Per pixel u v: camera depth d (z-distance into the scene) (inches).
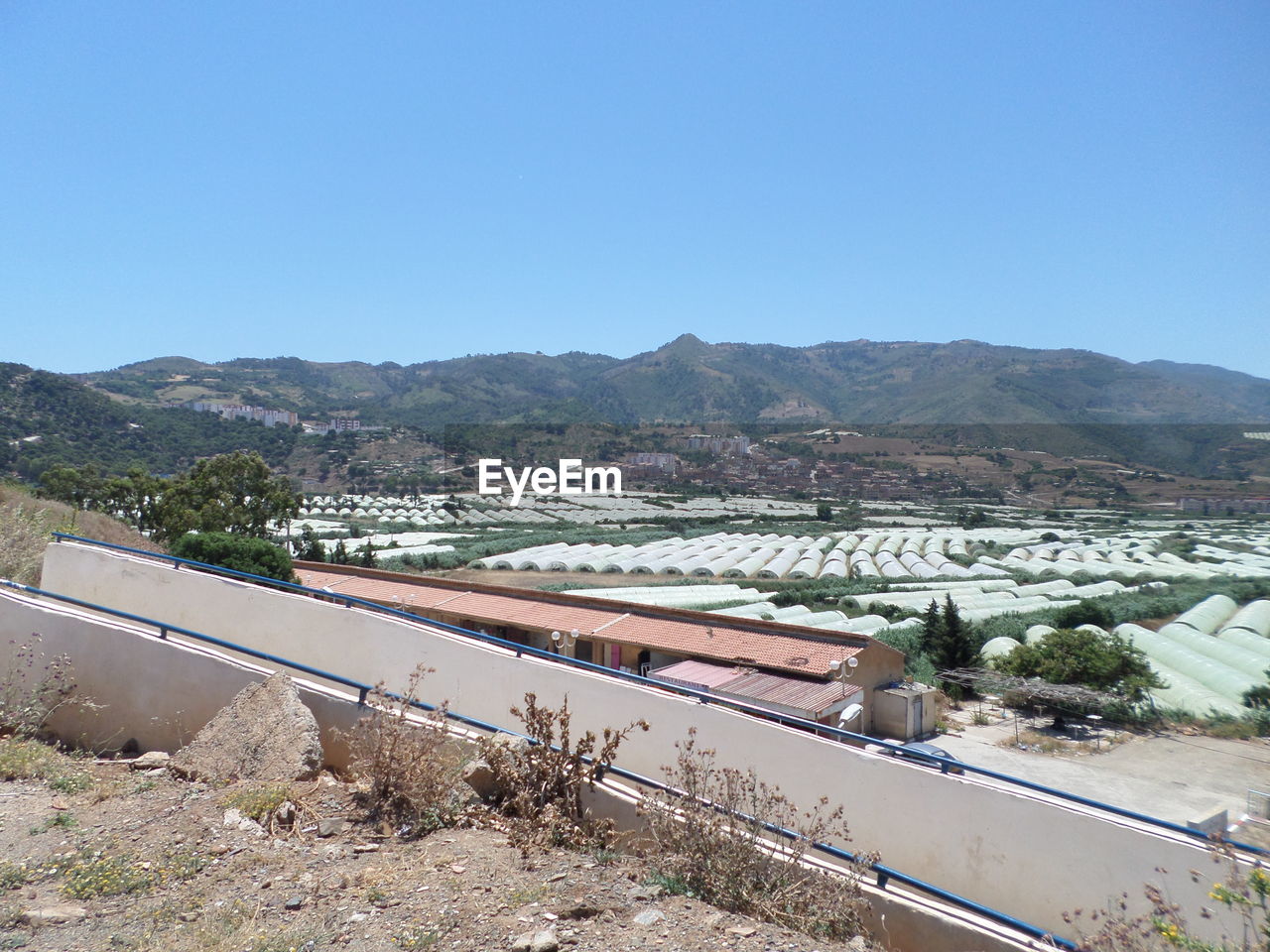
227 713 250.1
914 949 194.1
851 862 212.5
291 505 1581.0
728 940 155.9
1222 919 193.8
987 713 695.1
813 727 276.1
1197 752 498.6
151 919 152.5
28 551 468.1
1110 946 175.3
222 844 186.5
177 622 407.8
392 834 200.7
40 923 147.9
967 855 237.8
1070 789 448.8
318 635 370.3
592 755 245.8
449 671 335.0
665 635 634.8
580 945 149.3
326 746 257.4
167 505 1460.4
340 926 151.8
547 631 653.9
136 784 222.5
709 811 204.8
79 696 291.7
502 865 185.2
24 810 201.6
